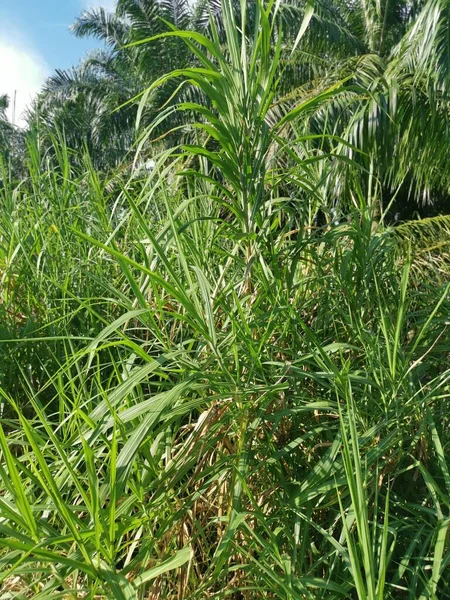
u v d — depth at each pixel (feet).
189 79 5.97
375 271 7.72
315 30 34.04
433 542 5.07
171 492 5.23
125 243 8.54
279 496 5.61
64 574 4.14
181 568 4.99
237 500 4.94
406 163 18.79
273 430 5.49
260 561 4.80
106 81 56.39
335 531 5.56
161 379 6.64
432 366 7.30
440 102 18.01
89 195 9.70
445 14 16.83
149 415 4.50
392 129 17.75
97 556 4.05
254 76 6.25
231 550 5.07
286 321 6.44
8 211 9.32
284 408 5.79
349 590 4.95
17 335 7.38
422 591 4.94
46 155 10.24
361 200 7.77
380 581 3.84
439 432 6.30
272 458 5.40
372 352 6.13
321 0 37.52
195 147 6.04
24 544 3.57
